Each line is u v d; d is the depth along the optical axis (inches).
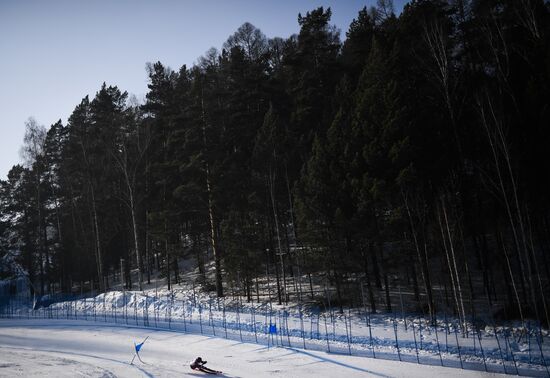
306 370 658.2
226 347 830.5
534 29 1019.9
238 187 1376.7
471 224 1003.9
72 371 701.3
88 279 2112.5
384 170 1042.7
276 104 1592.0
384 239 1055.6
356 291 1192.2
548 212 950.4
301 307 1144.8
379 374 615.8
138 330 1024.2
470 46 1171.3
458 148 995.3
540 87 887.1
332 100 1411.2
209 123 1505.9
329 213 1123.3
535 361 637.9
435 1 1312.7
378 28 1537.9
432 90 1128.8
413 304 1102.4
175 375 666.8
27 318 1334.9
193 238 1587.1
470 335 807.1
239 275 1258.0
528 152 876.0
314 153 1266.0
